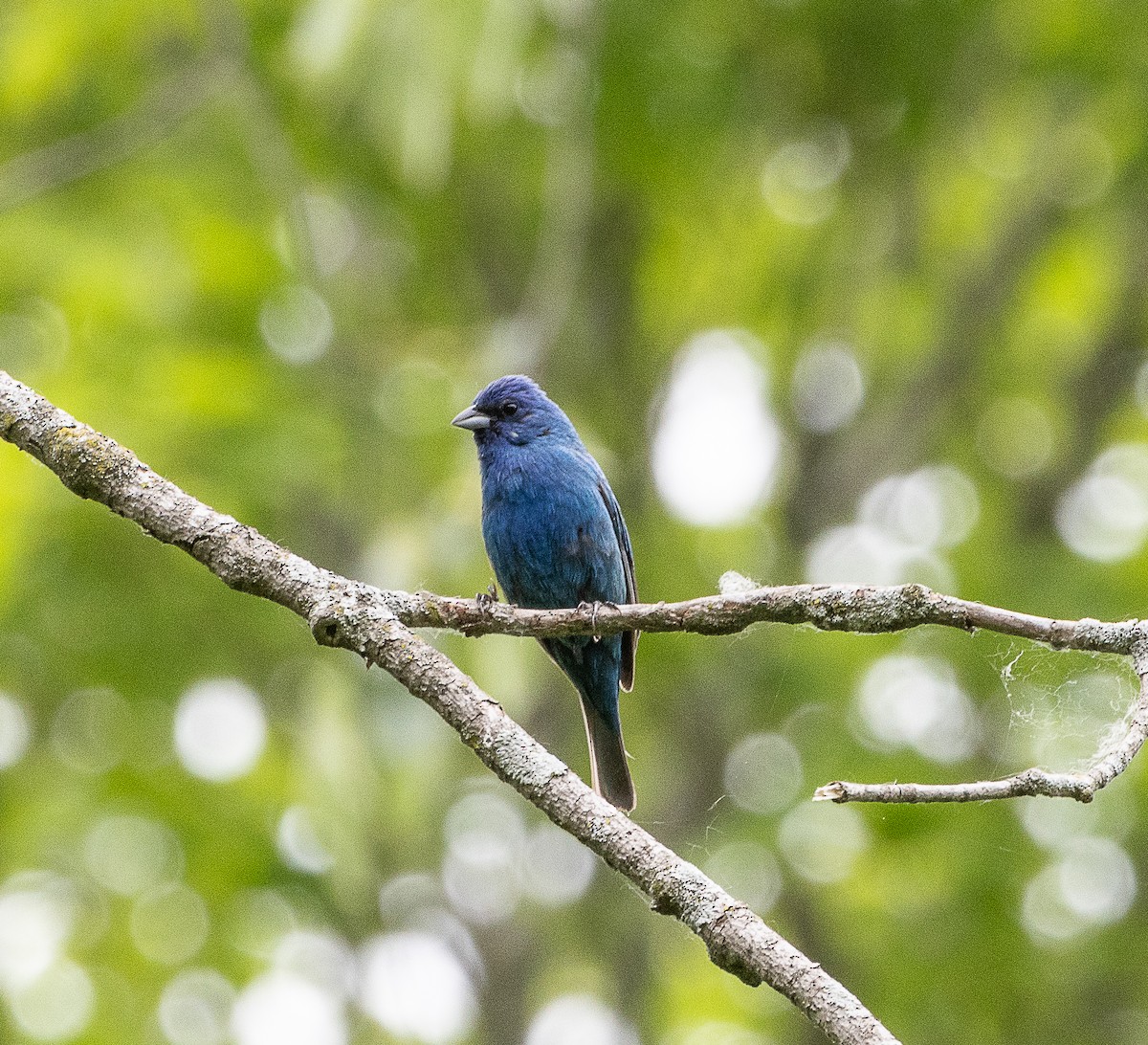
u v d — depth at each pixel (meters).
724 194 15.47
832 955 14.23
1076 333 17.05
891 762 13.72
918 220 16.06
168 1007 13.73
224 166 14.34
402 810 11.70
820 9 14.66
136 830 13.74
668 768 15.54
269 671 13.98
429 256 15.66
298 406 13.03
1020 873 13.62
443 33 10.34
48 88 14.01
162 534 5.42
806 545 15.80
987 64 15.45
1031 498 16.50
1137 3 14.82
